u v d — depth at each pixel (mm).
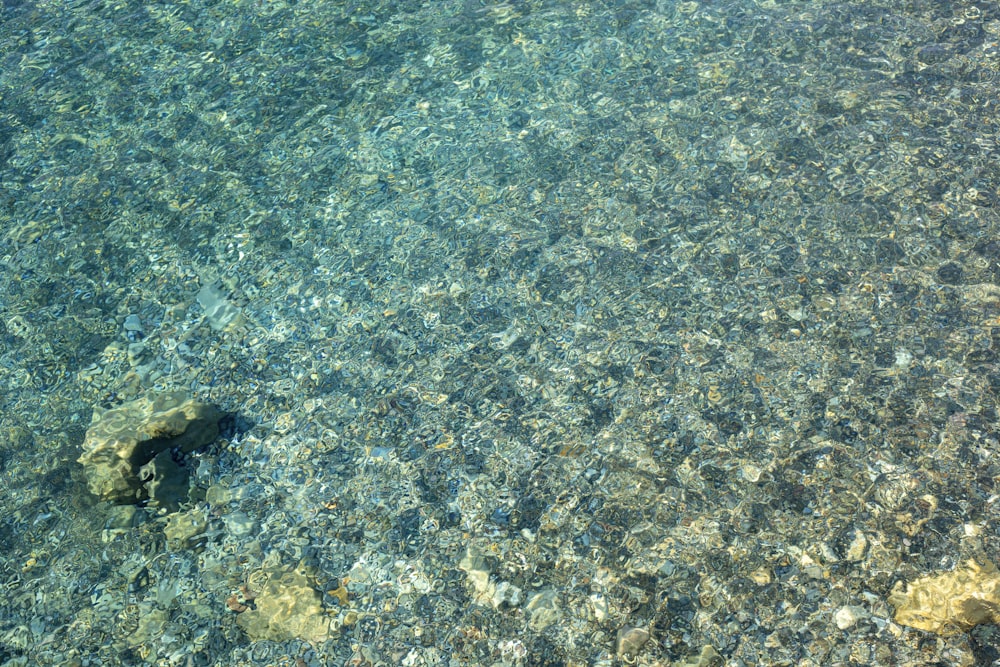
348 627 3037
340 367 3594
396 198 4035
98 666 3018
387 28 4695
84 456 3393
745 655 2906
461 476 3305
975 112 4051
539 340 3594
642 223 3855
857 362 3436
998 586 2953
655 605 3004
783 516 3137
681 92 4266
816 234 3754
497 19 4688
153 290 3838
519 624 3008
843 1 4551
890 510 3123
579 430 3369
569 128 4195
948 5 4477
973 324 3482
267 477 3357
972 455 3211
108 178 4168
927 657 2867
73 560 3213
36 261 3928
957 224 3725
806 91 4203
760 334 3527
